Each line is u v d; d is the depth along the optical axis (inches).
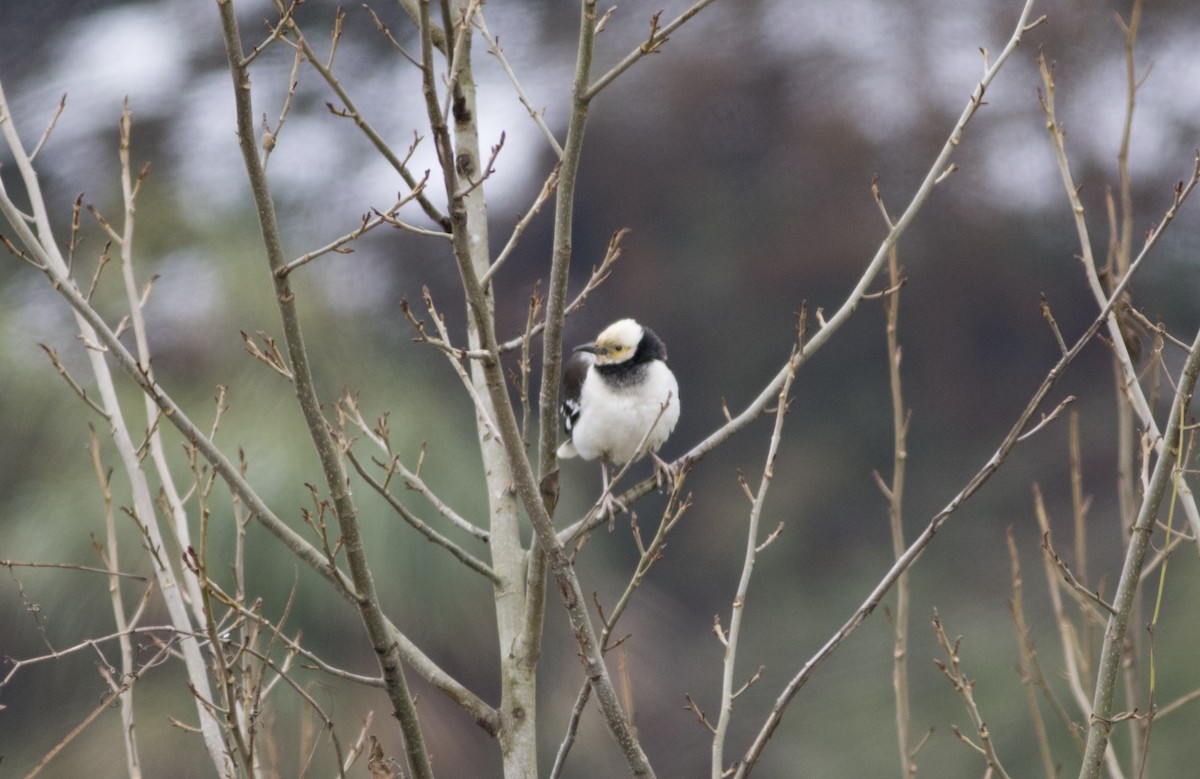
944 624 742.5
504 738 229.3
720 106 1085.1
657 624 764.6
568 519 609.0
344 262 794.2
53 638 487.5
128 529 483.8
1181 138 1004.6
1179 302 955.3
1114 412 981.8
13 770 474.9
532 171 1038.4
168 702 482.3
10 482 524.4
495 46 252.4
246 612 198.2
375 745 205.3
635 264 1074.1
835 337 1068.5
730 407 1062.4
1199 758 507.8
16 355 549.0
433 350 724.0
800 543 956.6
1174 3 1020.5
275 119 906.1
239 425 494.6
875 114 1075.3
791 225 1072.2
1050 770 220.2
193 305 551.2
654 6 1126.4
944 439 1035.9
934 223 1052.5
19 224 209.5
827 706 722.8
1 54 922.7
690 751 722.8
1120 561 799.1
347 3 938.7
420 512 495.2
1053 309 1045.8
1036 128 1034.7
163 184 657.6
